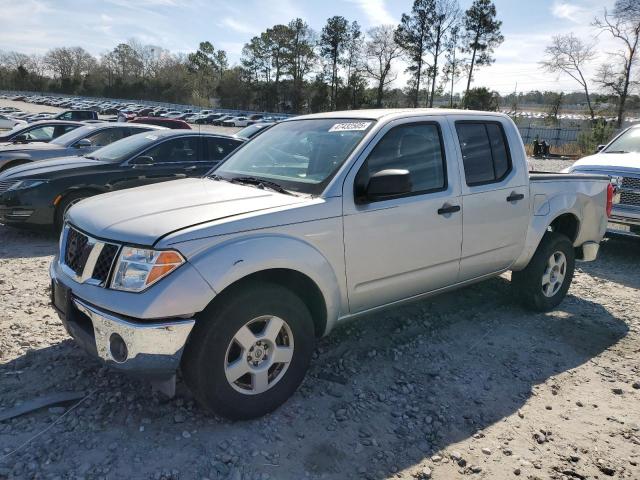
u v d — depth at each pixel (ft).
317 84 272.31
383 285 12.08
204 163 27.61
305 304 11.27
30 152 31.19
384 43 247.70
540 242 16.24
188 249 9.09
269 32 296.92
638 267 23.22
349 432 10.11
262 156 13.34
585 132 106.32
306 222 10.48
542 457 9.64
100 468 8.71
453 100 235.81
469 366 13.02
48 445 9.22
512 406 11.33
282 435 9.88
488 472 9.19
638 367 13.34
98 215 10.29
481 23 215.51
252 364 10.02
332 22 255.70
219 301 9.44
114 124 34.53
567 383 12.41
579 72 164.35
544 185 15.85
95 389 11.00
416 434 10.18
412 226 12.26
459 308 16.80
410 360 13.19
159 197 11.03
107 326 8.99
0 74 392.27
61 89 386.93
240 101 314.14
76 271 9.91
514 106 215.31
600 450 9.90
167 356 8.96
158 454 9.12
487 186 14.07
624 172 23.43
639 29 145.79
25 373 11.55
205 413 10.36
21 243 23.70
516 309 16.96
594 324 16.10
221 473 8.77
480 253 14.15
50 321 14.46
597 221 17.85
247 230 9.75
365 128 12.22
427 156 12.93
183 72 380.99
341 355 13.25
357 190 11.37
